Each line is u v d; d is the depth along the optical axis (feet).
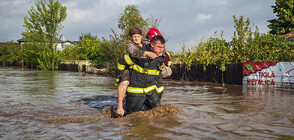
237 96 20.18
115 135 8.60
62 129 9.62
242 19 38.19
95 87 29.48
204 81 40.63
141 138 8.18
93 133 8.94
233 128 9.37
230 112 12.60
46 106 15.51
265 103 15.98
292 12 72.13
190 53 45.39
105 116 12.16
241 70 33.22
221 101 17.07
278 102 16.44
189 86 31.07
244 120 10.73
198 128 9.38
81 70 92.53
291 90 25.88
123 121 10.71
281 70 29.55
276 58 35.99
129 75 12.28
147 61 12.00
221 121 10.55
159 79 12.92
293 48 39.70
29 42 118.62
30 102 17.22
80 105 15.99
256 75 31.65
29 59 123.95
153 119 10.92
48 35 116.06
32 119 11.58
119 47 61.93
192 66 43.47
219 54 38.86
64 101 17.80
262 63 31.07
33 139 8.38
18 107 15.11
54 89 26.89
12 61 183.93
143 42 13.21
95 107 15.19
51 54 113.09
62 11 115.44
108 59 66.90
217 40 42.47
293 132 8.82
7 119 11.59
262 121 10.56
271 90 25.81
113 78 51.13
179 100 17.67
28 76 56.90
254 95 21.03
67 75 64.59
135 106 12.50
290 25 72.64
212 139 8.02
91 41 115.85
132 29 12.54
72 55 134.92
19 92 23.75
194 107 14.25
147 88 12.44
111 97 20.13
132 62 11.97
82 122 10.80
